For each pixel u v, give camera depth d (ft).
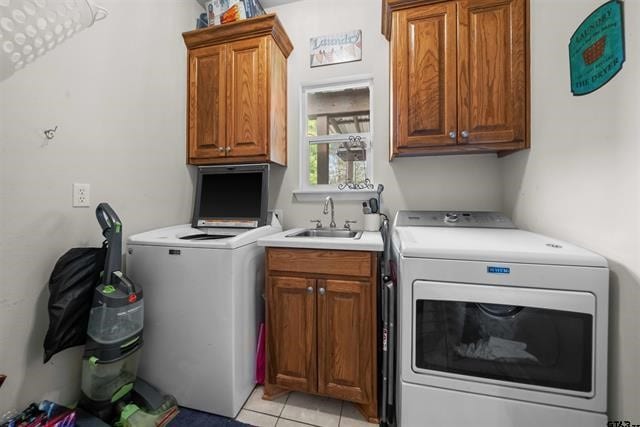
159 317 4.75
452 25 4.96
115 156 4.92
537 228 4.46
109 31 4.81
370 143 6.68
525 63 4.68
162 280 4.73
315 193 6.89
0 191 3.44
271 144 6.14
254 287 5.23
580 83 3.41
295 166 7.04
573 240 3.54
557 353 3.02
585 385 2.91
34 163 3.77
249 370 5.02
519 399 3.13
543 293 3.00
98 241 4.62
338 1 6.75
